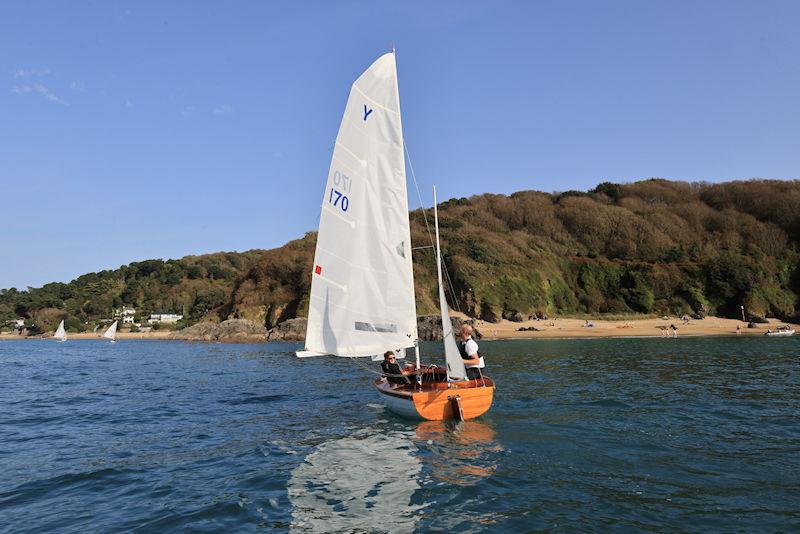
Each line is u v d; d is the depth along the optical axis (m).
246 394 18.36
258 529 6.27
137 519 6.71
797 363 25.47
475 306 63.38
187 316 107.38
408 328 12.46
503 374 22.00
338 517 6.59
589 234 83.25
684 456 9.06
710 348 36.28
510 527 6.12
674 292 70.88
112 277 142.38
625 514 6.44
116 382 23.64
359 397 16.95
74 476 8.71
